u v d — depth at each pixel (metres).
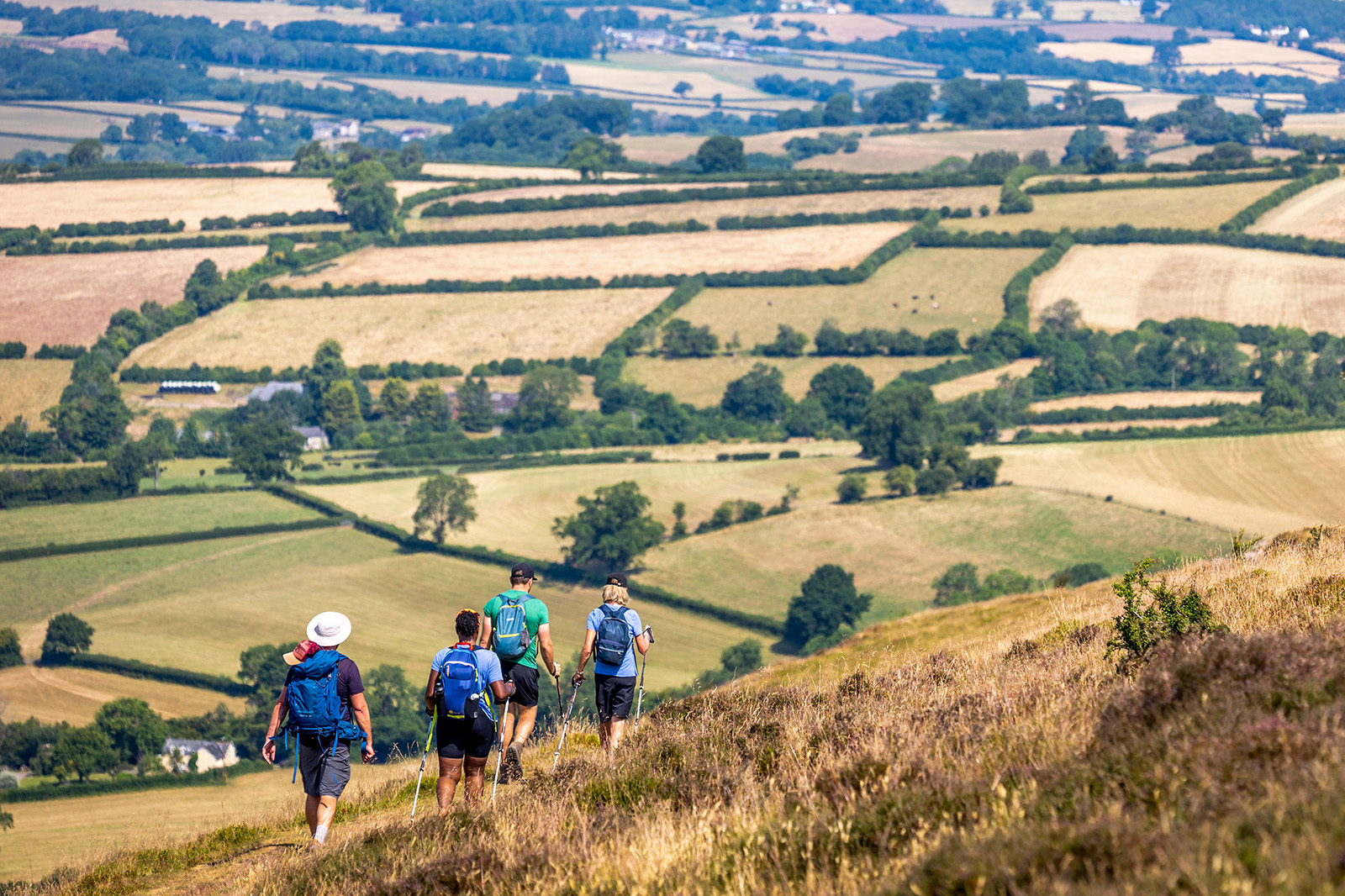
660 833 6.46
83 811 56.09
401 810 11.21
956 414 113.69
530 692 10.03
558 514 102.06
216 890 8.60
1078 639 11.70
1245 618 9.98
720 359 149.88
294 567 91.88
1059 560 82.75
